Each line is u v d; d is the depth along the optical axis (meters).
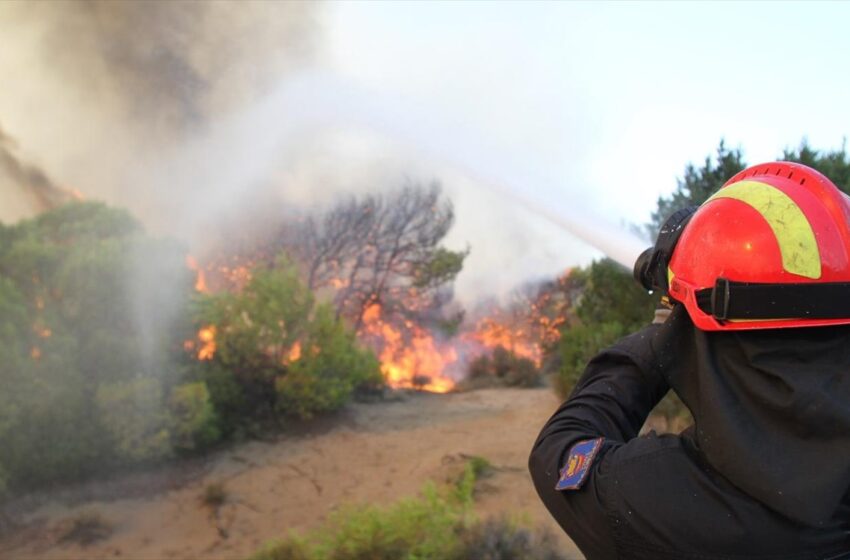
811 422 1.01
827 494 0.99
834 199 1.13
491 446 9.02
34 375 7.91
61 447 7.91
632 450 1.21
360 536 5.13
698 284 1.16
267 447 9.55
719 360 1.13
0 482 7.36
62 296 8.64
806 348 1.06
